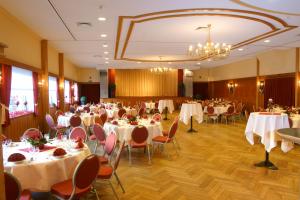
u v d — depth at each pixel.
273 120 4.76
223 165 5.12
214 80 18.16
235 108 11.86
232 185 4.07
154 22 6.27
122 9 5.25
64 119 7.89
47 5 4.99
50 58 9.65
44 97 8.28
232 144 7.06
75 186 2.65
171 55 12.17
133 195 3.69
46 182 2.86
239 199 3.55
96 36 7.77
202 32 7.37
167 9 5.26
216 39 8.33
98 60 13.80
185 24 6.48
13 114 6.29
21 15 5.60
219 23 6.39
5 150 3.46
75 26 6.57
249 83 13.52
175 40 8.48
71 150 3.35
